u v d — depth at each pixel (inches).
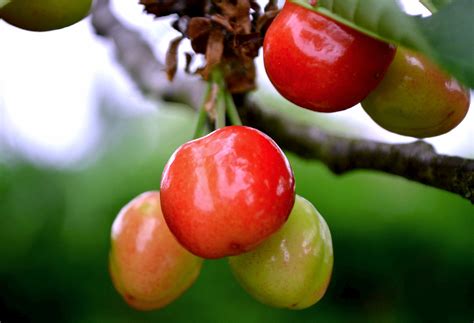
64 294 21.5
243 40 6.9
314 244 7.0
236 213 6.1
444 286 20.2
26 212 21.7
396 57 6.6
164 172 6.4
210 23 6.9
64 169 22.6
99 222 22.1
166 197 6.3
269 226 6.2
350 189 20.8
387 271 20.4
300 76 6.1
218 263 20.7
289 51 6.1
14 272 21.5
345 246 20.6
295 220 7.0
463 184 7.1
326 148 8.6
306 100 6.2
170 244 7.5
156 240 7.4
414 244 20.4
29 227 21.7
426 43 5.0
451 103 6.6
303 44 6.0
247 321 20.6
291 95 6.2
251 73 7.3
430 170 7.3
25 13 6.9
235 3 6.9
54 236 21.8
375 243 20.5
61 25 7.1
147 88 10.7
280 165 6.3
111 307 21.5
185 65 7.3
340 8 5.7
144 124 24.3
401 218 20.5
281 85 6.2
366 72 6.0
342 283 20.5
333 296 20.4
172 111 24.6
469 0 5.0
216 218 6.1
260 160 6.2
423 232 20.4
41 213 21.8
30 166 22.0
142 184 23.0
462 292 20.1
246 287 7.1
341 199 20.8
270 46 6.2
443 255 20.2
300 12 6.1
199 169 6.2
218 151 6.2
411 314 20.2
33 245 21.6
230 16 6.9
